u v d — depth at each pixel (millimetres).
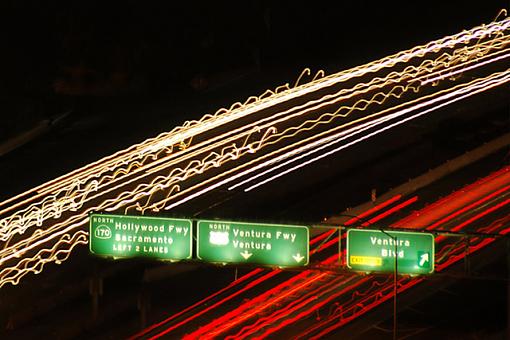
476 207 64375
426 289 55062
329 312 52094
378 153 76438
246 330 49531
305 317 51156
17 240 65438
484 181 69375
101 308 55469
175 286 58375
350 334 48312
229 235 40750
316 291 55406
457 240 58344
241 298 55344
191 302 55250
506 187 67750
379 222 63219
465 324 50062
